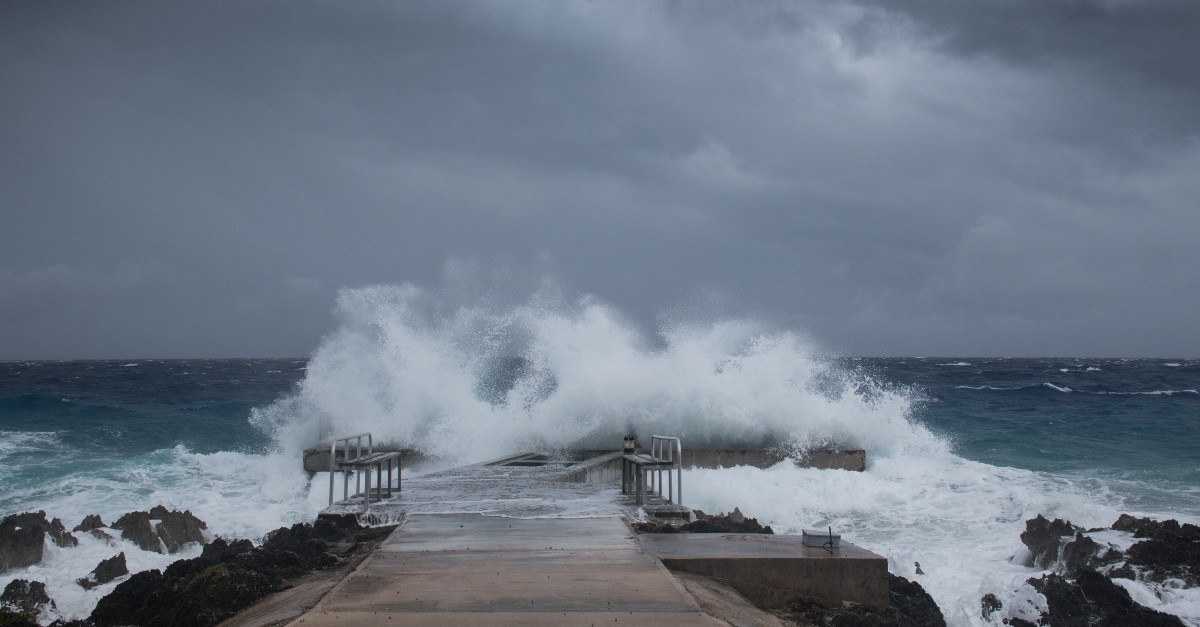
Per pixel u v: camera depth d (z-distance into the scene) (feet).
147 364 454.40
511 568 19.99
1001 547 37.78
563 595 17.65
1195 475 58.90
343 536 27.20
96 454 70.44
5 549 32.58
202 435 86.22
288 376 230.68
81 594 30.32
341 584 18.54
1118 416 107.96
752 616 18.57
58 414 109.09
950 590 31.60
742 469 56.13
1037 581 28.91
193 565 25.58
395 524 28.09
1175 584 29.19
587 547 22.54
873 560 21.36
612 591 17.94
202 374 252.21
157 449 73.92
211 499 48.70
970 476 54.24
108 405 122.72
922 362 466.70
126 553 35.27
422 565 20.33
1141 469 62.49
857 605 21.04
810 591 21.30
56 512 45.42
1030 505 44.09
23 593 28.30
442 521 26.86
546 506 30.17
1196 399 138.00
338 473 55.98
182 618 19.83
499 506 30.17
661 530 26.53
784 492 48.42
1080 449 75.66
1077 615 26.89
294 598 19.48
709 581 20.80
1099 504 47.39
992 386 177.37
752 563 21.27
